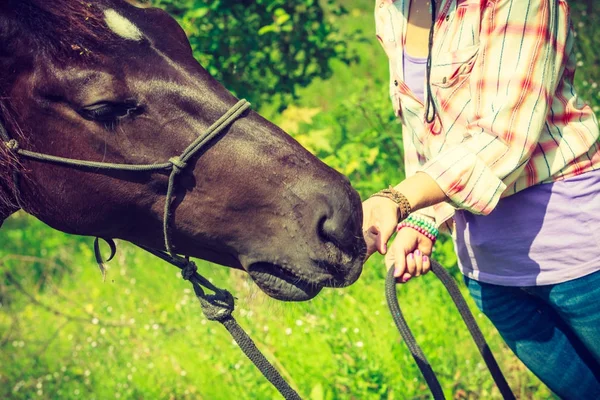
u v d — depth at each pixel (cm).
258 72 579
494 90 253
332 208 253
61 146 259
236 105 261
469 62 261
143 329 524
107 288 615
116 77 251
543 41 251
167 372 475
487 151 251
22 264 710
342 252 255
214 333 462
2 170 266
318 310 435
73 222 273
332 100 790
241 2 568
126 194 263
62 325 551
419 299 446
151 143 256
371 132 523
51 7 253
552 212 267
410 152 306
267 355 436
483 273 289
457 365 400
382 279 466
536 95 250
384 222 249
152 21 266
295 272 257
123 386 473
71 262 693
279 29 551
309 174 257
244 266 267
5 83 255
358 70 844
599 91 611
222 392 436
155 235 274
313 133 532
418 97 283
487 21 254
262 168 256
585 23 691
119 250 642
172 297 567
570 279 269
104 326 543
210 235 264
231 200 258
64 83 250
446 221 313
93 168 260
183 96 256
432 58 268
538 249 271
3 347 576
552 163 263
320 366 413
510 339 303
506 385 298
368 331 416
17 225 765
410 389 379
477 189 252
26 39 251
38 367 540
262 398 406
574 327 278
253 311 465
